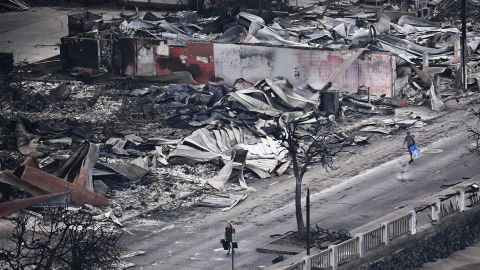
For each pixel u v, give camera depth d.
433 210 150.50
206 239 148.62
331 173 175.38
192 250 144.50
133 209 160.12
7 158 179.88
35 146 186.88
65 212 147.50
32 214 153.50
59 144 188.88
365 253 138.62
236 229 151.62
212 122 198.88
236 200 163.38
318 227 147.25
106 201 160.62
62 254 131.25
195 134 185.12
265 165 176.75
